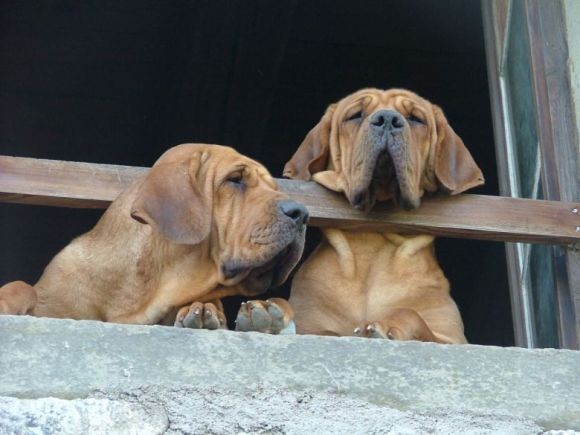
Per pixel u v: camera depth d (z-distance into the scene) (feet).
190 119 55.93
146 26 52.90
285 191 34.45
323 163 36.60
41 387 27.20
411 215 34.50
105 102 56.75
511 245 39.93
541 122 37.09
